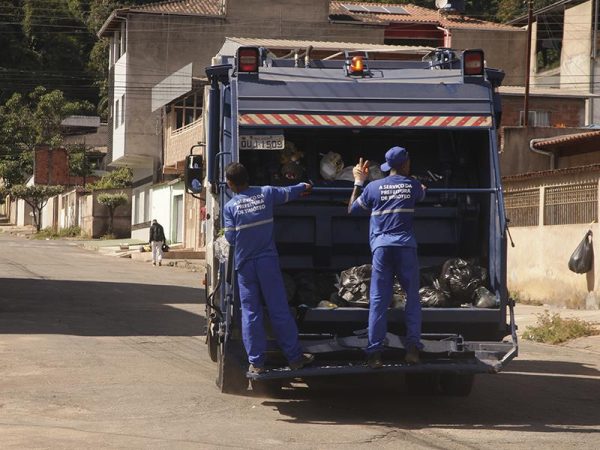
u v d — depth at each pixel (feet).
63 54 508.53
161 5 312.50
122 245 280.10
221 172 58.13
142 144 306.35
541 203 136.98
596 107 244.22
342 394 62.64
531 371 76.43
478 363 53.26
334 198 60.54
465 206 60.95
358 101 57.16
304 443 46.78
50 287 145.18
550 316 116.26
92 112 497.05
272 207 53.67
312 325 54.70
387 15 323.37
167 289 149.69
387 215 52.85
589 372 76.43
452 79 58.39
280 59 61.62
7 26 500.74
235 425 51.01
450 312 54.95
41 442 45.70
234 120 56.34
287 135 62.49
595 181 125.08
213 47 304.30
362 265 59.21
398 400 60.90
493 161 57.11
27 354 75.72
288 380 67.82
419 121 57.11
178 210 281.74
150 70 303.48
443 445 47.19
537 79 307.99
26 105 488.44
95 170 477.36
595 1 286.46
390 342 52.65
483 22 325.01
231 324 55.06
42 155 429.38
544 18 314.96
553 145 168.66
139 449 44.65
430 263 61.21
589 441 49.06
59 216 430.61
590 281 125.39
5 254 234.38
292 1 304.30
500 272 55.77
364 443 47.14
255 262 52.80
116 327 97.09
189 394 60.08
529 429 51.96
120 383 63.46
